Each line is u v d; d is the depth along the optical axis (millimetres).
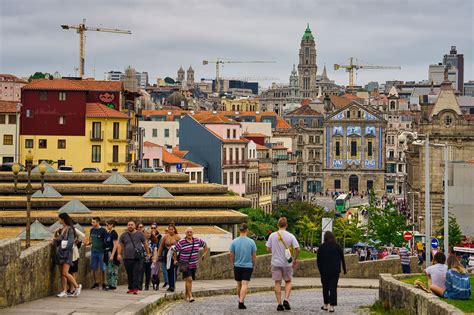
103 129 133375
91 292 38406
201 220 69312
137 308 31750
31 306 31219
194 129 168375
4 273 30000
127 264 38312
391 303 35250
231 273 53156
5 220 64688
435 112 178250
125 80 168750
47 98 133000
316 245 136375
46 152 132625
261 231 116562
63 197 73562
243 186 175625
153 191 75812
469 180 118125
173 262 39094
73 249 36031
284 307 34719
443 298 30531
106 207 72625
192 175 158625
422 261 69812
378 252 102125
